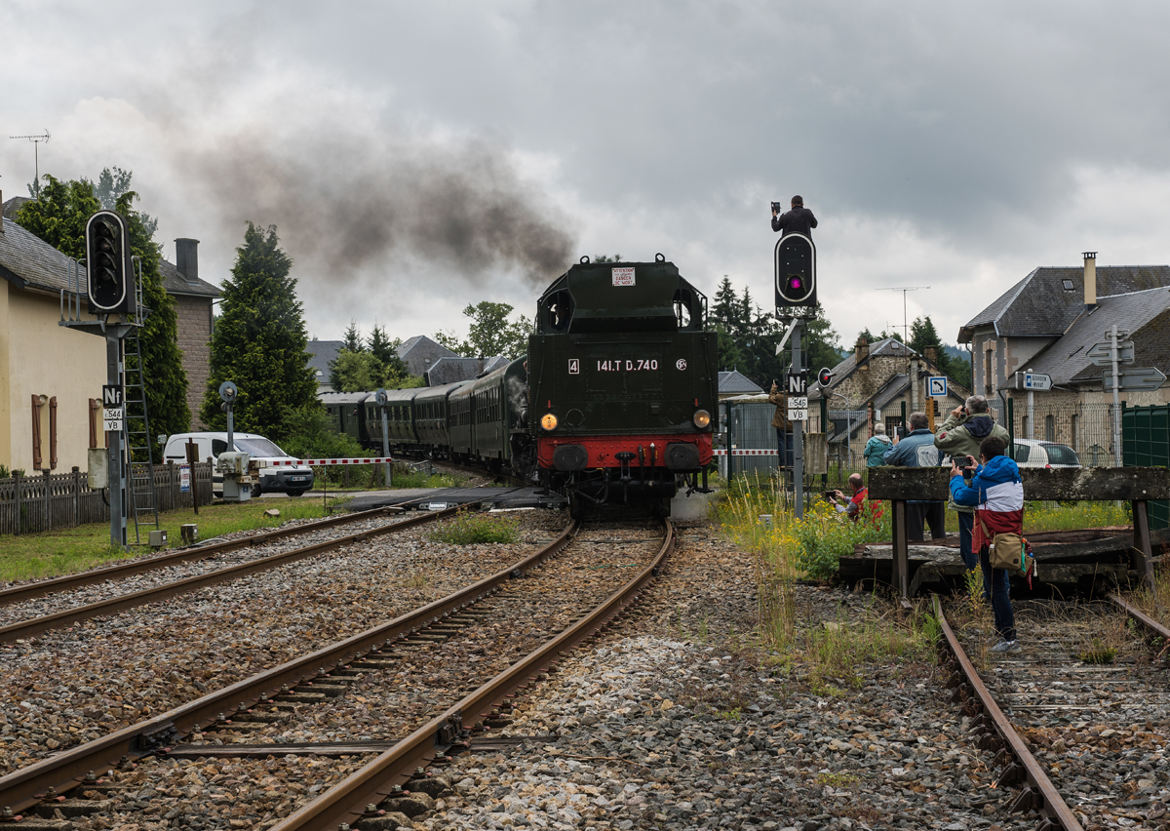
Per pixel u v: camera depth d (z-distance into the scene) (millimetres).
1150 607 10898
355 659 9547
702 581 13930
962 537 11703
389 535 20188
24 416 29844
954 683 8109
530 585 13852
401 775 6129
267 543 19438
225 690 7891
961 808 5695
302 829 5184
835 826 5418
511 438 27734
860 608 11695
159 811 5836
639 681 8539
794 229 17219
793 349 17406
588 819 5574
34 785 6043
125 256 18703
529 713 7609
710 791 6012
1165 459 18641
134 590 13914
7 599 13172
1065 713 7387
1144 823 5352
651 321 20828
